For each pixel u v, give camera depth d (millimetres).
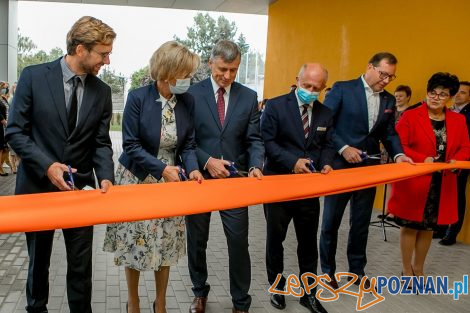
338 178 2883
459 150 3684
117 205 1970
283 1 11477
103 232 5227
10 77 14523
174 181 2484
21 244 4629
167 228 2646
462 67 5695
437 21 6125
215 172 2846
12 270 3912
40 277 2484
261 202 2260
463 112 5152
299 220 3236
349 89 3561
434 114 3654
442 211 3627
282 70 11477
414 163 3377
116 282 3740
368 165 3576
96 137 2383
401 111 6102
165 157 2703
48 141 2229
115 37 2191
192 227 3059
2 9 14023
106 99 2379
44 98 2186
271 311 3309
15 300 3307
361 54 7938
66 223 1767
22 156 2119
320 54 9445
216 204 2129
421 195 3555
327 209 3596
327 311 3359
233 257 2982
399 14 6918
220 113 3010
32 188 2252
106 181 2199
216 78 2920
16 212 1783
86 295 2428
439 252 5062
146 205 2016
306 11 10133
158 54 2457
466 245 5402
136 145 2586
